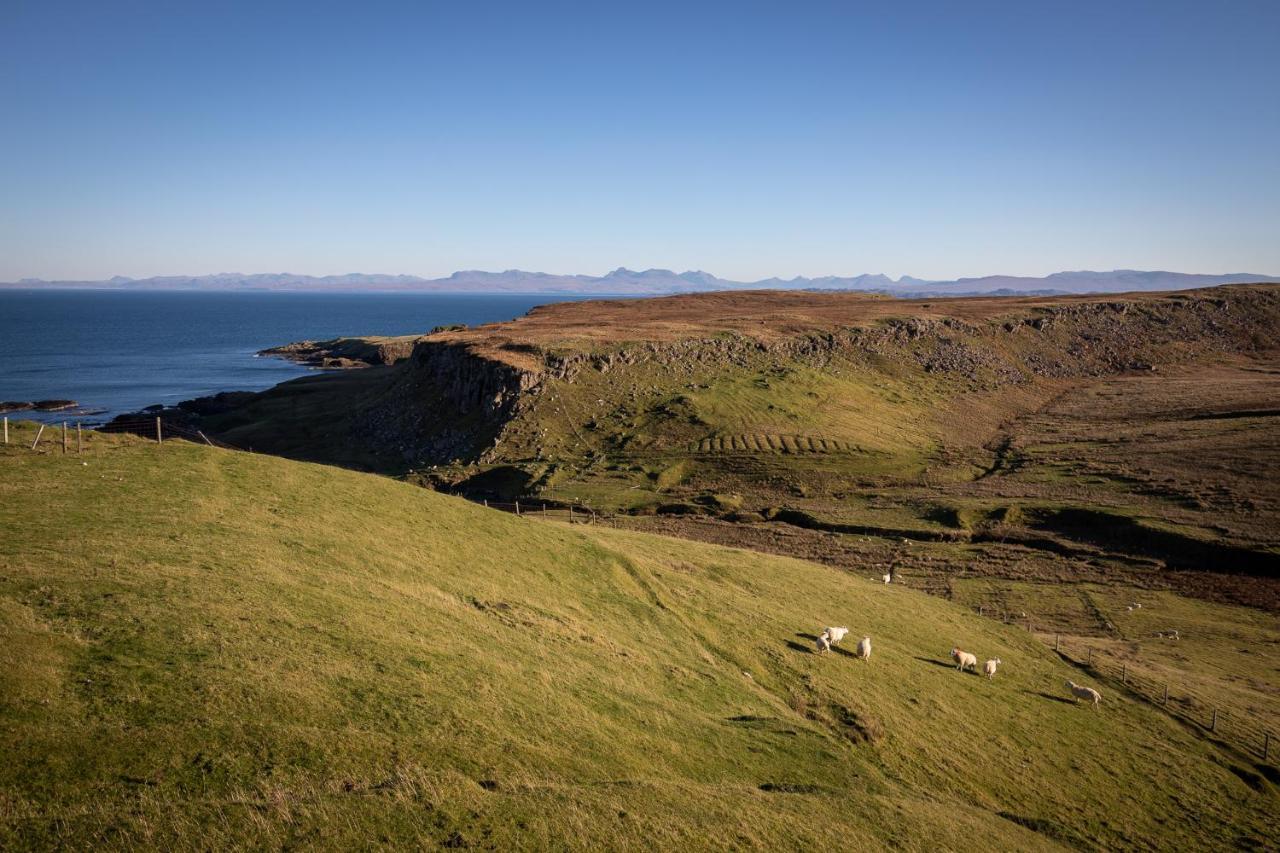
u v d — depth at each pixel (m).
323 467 47.06
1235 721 41.09
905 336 169.88
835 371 145.00
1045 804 30.05
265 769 16.36
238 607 23.67
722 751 25.20
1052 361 174.62
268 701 18.81
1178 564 71.88
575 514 86.31
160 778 15.43
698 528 82.06
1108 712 40.59
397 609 27.64
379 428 129.62
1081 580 68.81
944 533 80.88
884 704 34.72
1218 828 30.58
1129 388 154.38
